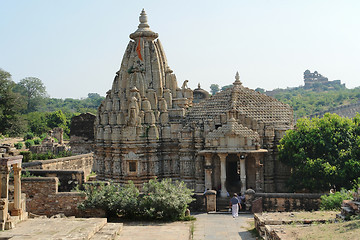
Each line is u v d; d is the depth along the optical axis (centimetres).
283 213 2739
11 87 9556
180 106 4991
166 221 3053
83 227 2373
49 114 14088
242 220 3169
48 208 3134
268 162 4341
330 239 1833
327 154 3878
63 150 8012
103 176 4897
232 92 4609
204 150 4188
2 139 9250
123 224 2922
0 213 2344
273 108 4588
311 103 19550
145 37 5150
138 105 4722
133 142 4566
